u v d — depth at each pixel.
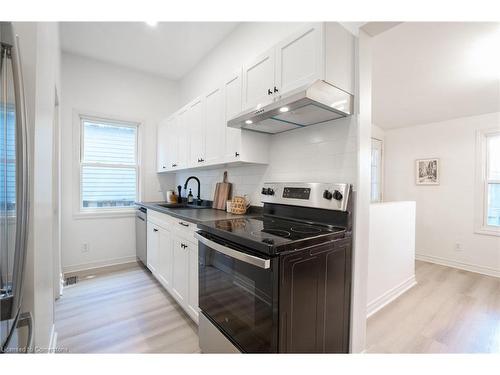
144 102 3.49
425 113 3.57
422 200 4.03
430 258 3.89
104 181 3.27
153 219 2.67
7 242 0.80
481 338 1.82
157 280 2.74
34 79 1.04
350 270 1.45
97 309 2.12
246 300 1.21
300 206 1.64
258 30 2.19
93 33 2.58
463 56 2.17
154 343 1.67
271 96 1.57
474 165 3.53
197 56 3.04
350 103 1.43
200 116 2.46
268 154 2.04
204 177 3.09
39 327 1.17
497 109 3.33
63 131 2.92
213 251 1.46
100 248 3.19
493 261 3.30
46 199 1.32
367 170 1.50
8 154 0.80
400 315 2.14
